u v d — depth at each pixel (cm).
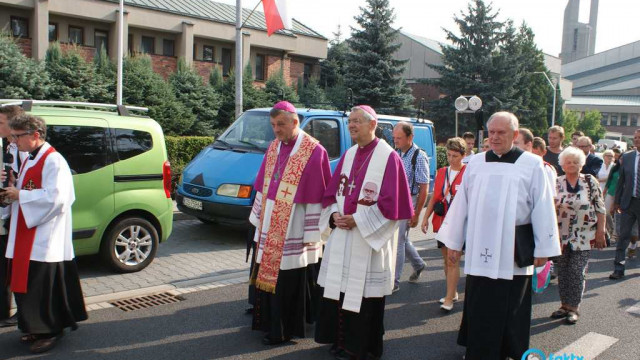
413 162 616
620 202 743
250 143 860
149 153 654
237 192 783
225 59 2519
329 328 437
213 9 2536
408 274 721
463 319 432
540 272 536
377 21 2527
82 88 1697
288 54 2783
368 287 420
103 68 1761
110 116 630
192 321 512
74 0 1969
